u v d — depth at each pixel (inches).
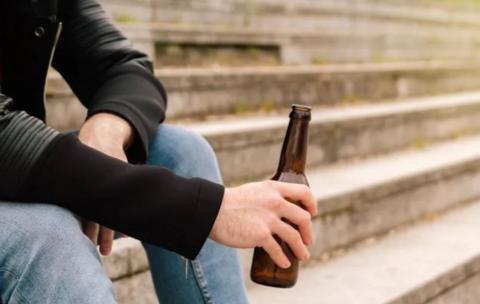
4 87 52.1
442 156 144.2
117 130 52.6
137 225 41.9
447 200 135.5
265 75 144.9
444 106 167.5
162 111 57.7
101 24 61.1
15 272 39.5
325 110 151.2
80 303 38.8
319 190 109.7
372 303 87.8
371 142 143.3
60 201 41.4
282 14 219.8
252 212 43.4
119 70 58.9
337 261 104.4
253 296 90.4
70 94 109.8
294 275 52.2
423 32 273.1
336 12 239.1
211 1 194.2
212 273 54.6
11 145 41.3
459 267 102.6
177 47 161.3
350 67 175.8
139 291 81.0
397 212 121.5
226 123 123.4
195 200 42.3
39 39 50.4
